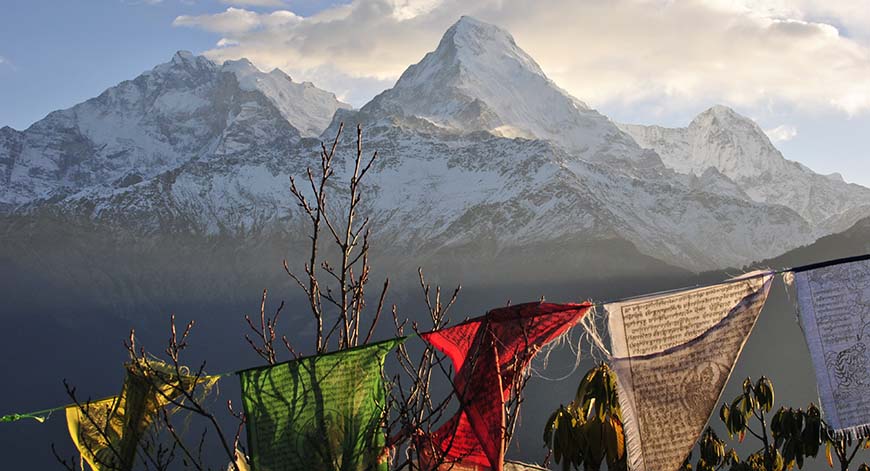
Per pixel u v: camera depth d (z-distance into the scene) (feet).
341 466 5.74
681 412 5.64
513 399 5.71
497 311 5.70
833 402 5.70
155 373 5.90
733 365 5.65
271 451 5.77
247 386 5.85
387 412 5.83
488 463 5.74
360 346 5.84
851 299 5.73
